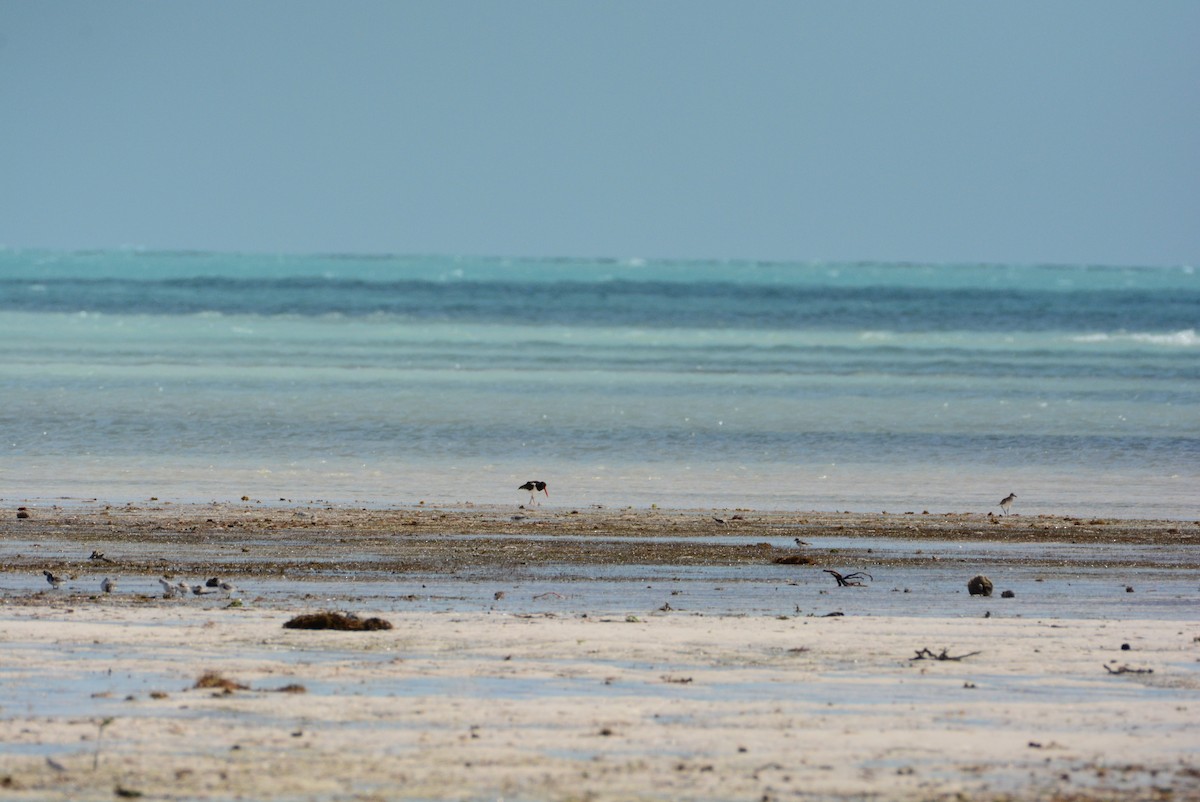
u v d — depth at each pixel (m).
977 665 45.12
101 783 32.66
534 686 41.78
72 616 50.62
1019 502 92.12
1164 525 82.44
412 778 33.31
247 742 35.81
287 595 57.06
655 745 36.12
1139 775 34.47
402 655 45.41
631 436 119.31
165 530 73.38
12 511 78.31
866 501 91.62
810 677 43.28
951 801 32.38
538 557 67.94
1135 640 49.16
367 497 88.62
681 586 61.12
